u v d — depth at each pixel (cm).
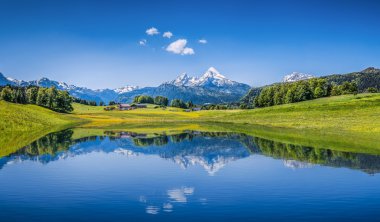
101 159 4341
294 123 8925
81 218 2212
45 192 2788
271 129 8375
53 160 4209
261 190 2834
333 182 3048
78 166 3850
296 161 4009
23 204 2488
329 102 12712
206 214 2280
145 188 2916
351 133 6278
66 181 3145
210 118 15062
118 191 2822
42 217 2230
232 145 5628
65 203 2502
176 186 2992
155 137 7119
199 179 3244
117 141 6356
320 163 3844
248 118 12406
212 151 4988
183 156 4578
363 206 2417
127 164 4000
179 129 9412
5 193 2753
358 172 3384
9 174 3412
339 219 2181
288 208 2394
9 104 10750
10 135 6962
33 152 4797
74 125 11131
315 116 9925
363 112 9406
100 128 9812
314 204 2470
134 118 15975
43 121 10338
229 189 2880
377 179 3120
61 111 17525
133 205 2461
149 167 3822
